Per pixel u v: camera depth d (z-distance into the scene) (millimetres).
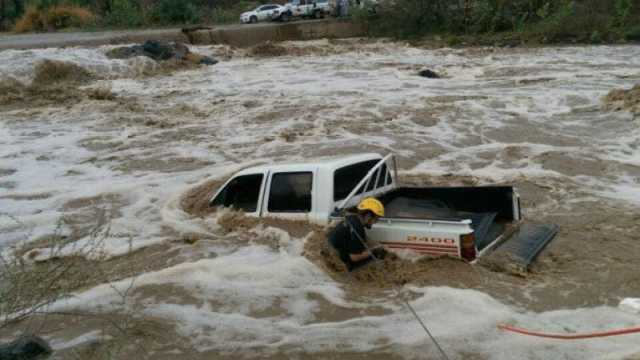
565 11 36719
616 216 9164
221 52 33219
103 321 6270
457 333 5645
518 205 8016
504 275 6742
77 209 10789
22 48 29953
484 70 26422
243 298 6637
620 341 5395
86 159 14273
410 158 13234
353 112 18016
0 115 19422
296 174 8062
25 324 6188
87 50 28875
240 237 8125
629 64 26625
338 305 6363
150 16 44812
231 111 18969
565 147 13539
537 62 28391
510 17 40062
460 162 12852
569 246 7855
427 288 6434
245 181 8648
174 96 22031
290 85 23844
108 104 20688
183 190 11492
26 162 14109
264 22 45031
